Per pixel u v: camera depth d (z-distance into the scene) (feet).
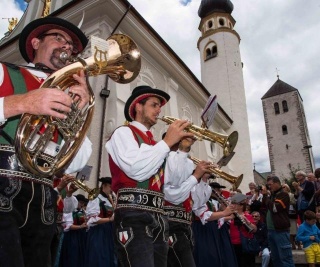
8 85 5.36
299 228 21.88
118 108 25.17
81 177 16.01
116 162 8.30
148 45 32.04
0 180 4.74
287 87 168.96
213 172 11.96
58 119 5.07
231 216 17.62
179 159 9.52
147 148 7.89
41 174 4.99
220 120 56.18
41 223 5.07
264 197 25.86
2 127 5.00
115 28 26.43
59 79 5.15
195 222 15.72
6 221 4.56
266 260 22.99
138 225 7.66
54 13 28.84
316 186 26.30
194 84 42.14
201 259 15.11
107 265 16.69
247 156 60.18
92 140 23.36
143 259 7.25
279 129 161.79
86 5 26.78
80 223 19.49
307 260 21.07
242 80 67.36
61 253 18.88
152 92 9.55
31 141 4.83
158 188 8.37
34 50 6.87
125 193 8.07
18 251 4.51
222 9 73.67
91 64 5.55
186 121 8.31
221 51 68.18
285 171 151.94
